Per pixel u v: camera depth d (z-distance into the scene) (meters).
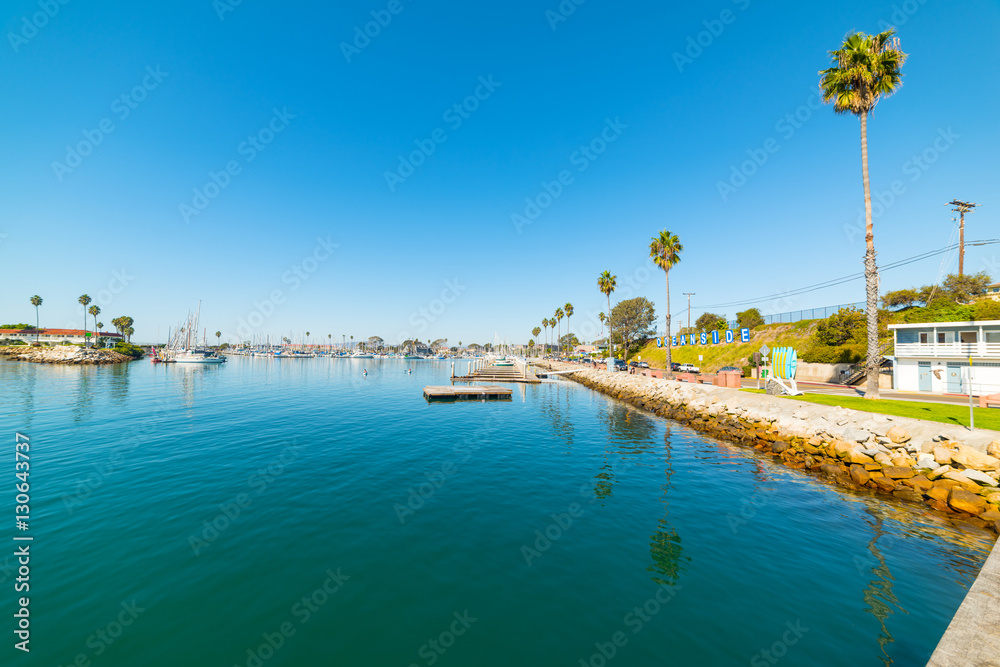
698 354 63.47
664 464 17.64
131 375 62.53
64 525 10.75
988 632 5.28
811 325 47.56
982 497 12.20
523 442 21.88
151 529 10.62
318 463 17.03
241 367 99.19
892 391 27.95
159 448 19.09
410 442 21.42
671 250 46.22
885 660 6.23
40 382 48.19
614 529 11.02
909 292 39.38
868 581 8.50
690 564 9.20
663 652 6.43
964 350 26.00
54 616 7.08
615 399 41.94
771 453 19.66
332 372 85.31
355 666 6.11
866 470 15.24
